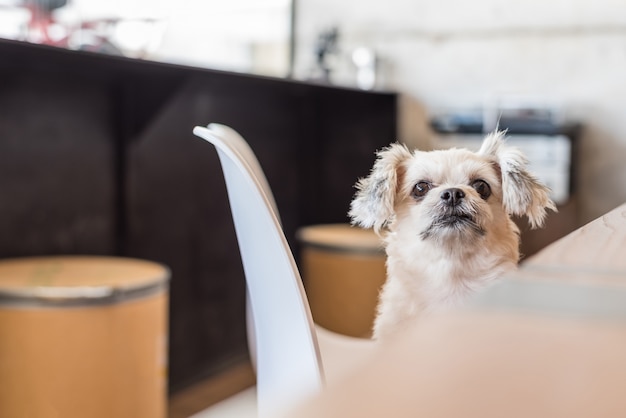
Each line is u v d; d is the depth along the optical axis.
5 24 3.11
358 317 3.13
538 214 1.32
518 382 0.34
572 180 3.84
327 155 4.27
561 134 3.70
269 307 1.17
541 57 4.17
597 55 4.06
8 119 2.45
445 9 4.35
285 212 3.97
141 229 2.97
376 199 1.35
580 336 0.41
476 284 1.28
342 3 4.61
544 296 0.50
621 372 0.36
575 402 0.32
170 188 3.12
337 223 4.29
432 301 1.29
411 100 4.45
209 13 4.60
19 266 2.18
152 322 2.03
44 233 2.60
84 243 2.75
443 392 0.32
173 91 2.72
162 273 2.11
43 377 1.84
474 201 1.29
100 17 3.14
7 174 2.46
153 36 3.06
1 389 1.87
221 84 3.21
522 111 3.90
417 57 4.43
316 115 4.21
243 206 1.16
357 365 0.36
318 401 0.31
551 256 0.64
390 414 0.29
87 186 2.75
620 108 4.04
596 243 0.71
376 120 4.35
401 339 0.41
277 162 3.88
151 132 2.99
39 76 2.54
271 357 1.19
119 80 2.79
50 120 2.59
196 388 3.19
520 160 1.32
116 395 1.92
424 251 1.30
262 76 3.15
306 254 3.32
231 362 3.52
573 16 4.09
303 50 4.75
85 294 1.85
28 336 1.84
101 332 1.88
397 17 4.47
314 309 3.23
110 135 2.82
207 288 3.37
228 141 1.18
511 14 4.21
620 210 1.01
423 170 1.37
